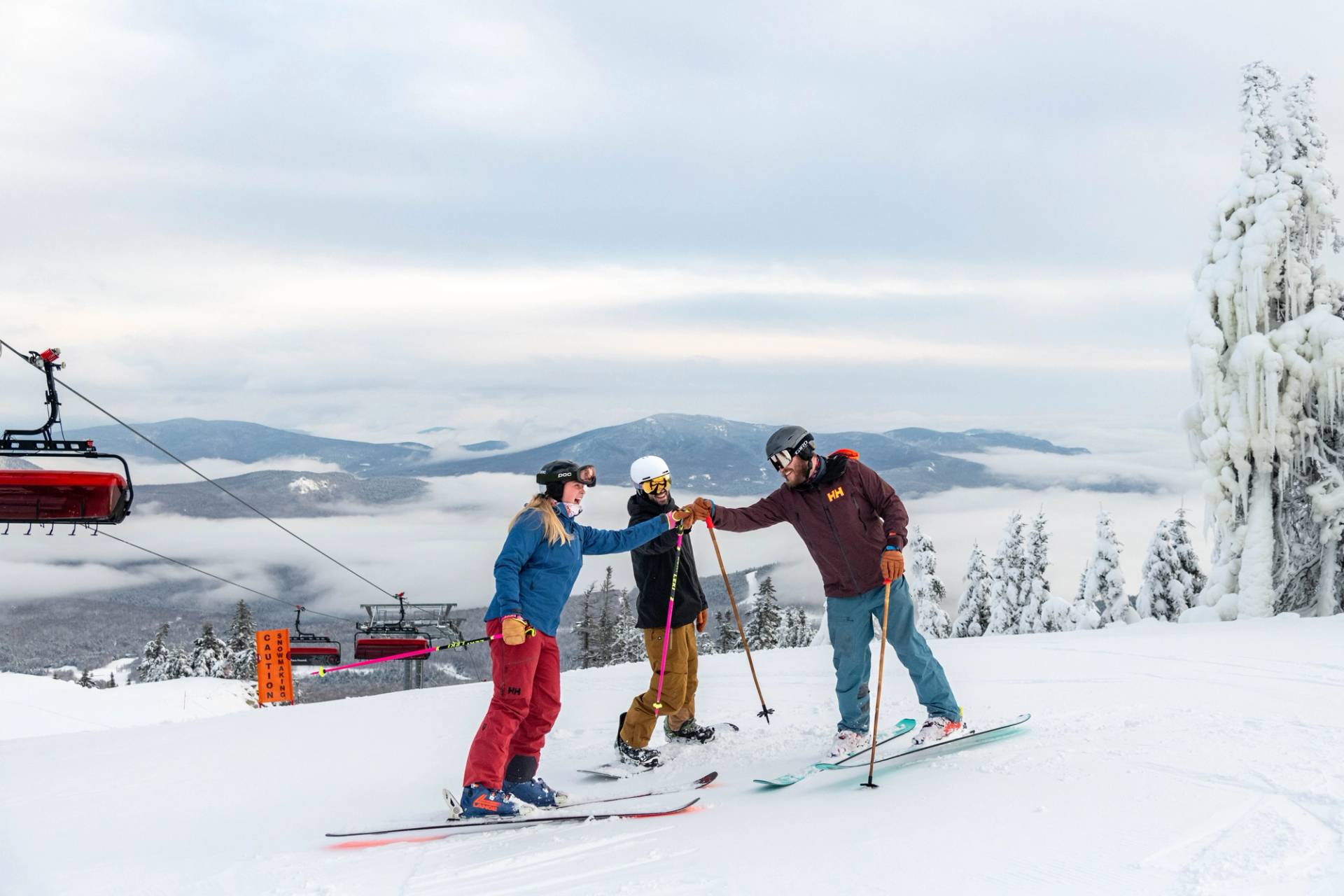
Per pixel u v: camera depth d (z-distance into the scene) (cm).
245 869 369
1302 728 455
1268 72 1717
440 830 419
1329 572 1672
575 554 472
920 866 297
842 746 500
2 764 673
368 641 3341
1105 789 366
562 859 352
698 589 560
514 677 445
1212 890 259
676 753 561
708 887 297
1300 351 1652
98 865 389
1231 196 1736
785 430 500
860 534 492
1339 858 275
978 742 486
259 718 863
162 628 6700
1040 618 2922
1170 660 802
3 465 979
